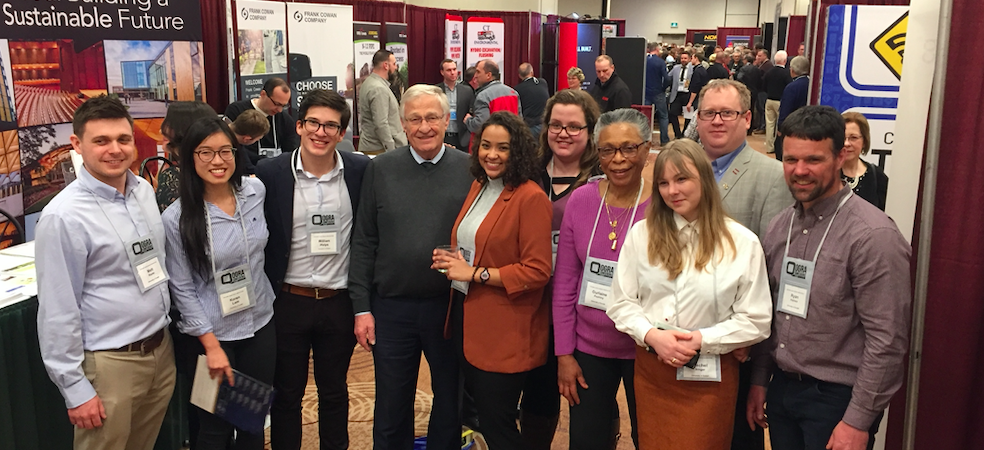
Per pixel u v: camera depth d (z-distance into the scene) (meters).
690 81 12.69
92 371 1.91
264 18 6.25
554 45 13.75
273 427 2.47
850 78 3.51
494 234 2.08
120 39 4.33
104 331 1.92
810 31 4.72
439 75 11.40
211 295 2.11
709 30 25.00
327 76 7.14
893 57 3.44
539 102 7.50
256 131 3.80
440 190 2.29
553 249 2.31
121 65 4.35
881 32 3.43
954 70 1.71
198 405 2.13
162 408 2.13
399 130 6.39
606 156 2.01
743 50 15.56
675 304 1.82
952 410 1.81
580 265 2.15
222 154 2.01
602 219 2.08
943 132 1.74
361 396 3.37
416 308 2.30
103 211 1.90
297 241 2.30
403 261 2.26
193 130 1.98
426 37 10.98
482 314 2.14
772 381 1.90
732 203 2.13
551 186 2.40
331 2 8.85
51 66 3.96
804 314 1.73
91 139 1.83
